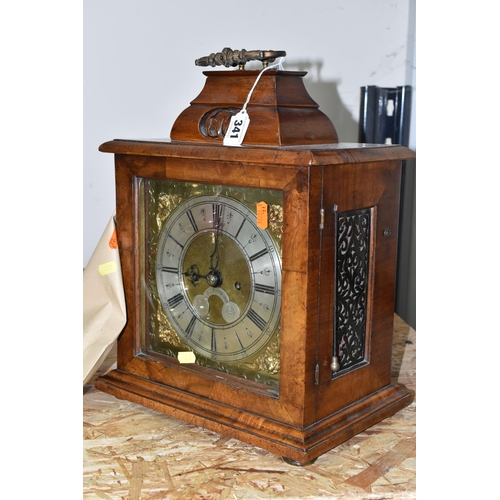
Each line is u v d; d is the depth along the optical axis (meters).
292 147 1.33
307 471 1.34
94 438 1.46
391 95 2.31
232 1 2.20
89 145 2.17
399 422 1.55
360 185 1.39
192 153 1.40
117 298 1.61
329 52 2.34
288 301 1.32
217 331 1.49
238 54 1.42
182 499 1.24
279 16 2.26
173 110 2.22
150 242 1.59
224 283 1.45
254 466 1.36
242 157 1.31
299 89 1.46
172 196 1.52
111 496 1.25
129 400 1.59
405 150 1.48
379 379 1.58
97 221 2.23
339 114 2.40
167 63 2.18
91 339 1.62
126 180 1.57
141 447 1.43
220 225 1.43
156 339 1.63
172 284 1.56
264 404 1.40
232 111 1.45
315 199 1.27
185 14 2.16
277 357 1.40
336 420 1.42
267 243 1.36
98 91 2.13
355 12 2.33
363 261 1.47
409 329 2.14
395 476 1.33
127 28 2.12
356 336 1.49
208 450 1.42
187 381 1.53
